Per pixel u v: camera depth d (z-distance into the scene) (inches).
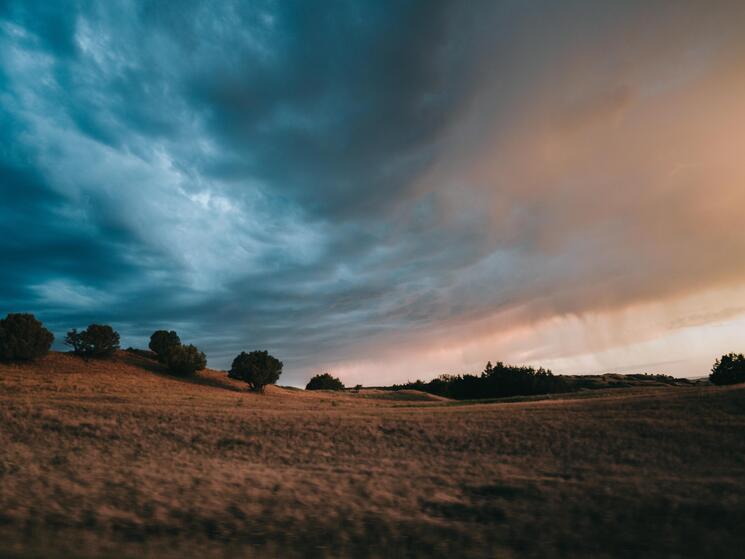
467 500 467.8
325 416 1057.5
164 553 323.6
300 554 336.2
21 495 419.8
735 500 419.2
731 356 2063.2
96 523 366.9
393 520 403.9
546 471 573.9
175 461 628.4
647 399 1015.6
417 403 1945.1
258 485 502.9
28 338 2044.8
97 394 1366.9
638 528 383.9
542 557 342.3
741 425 701.3
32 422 852.0
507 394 2876.5
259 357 2544.3
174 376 2420.0
